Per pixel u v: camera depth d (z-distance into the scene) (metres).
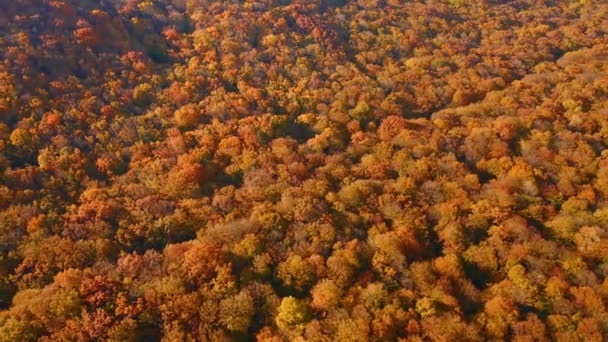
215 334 48.22
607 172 70.25
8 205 64.25
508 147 77.25
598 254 56.69
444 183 69.31
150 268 55.19
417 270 54.94
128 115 85.12
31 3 97.56
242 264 56.06
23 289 54.06
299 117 88.00
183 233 62.31
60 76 87.75
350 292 52.22
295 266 54.66
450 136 80.44
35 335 48.06
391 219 63.16
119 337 47.38
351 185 67.81
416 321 48.59
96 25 100.38
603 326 47.75
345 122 86.81
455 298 51.88
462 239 59.78
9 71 83.19
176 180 69.81
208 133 81.06
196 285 52.94
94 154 76.25
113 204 65.12
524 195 67.56
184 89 91.94
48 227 61.59
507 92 94.38
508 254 56.62
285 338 48.28
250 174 71.94
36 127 76.94
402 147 78.88
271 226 60.44
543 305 50.97
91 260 57.25
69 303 50.03
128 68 95.38
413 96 96.88
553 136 78.12
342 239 59.12
